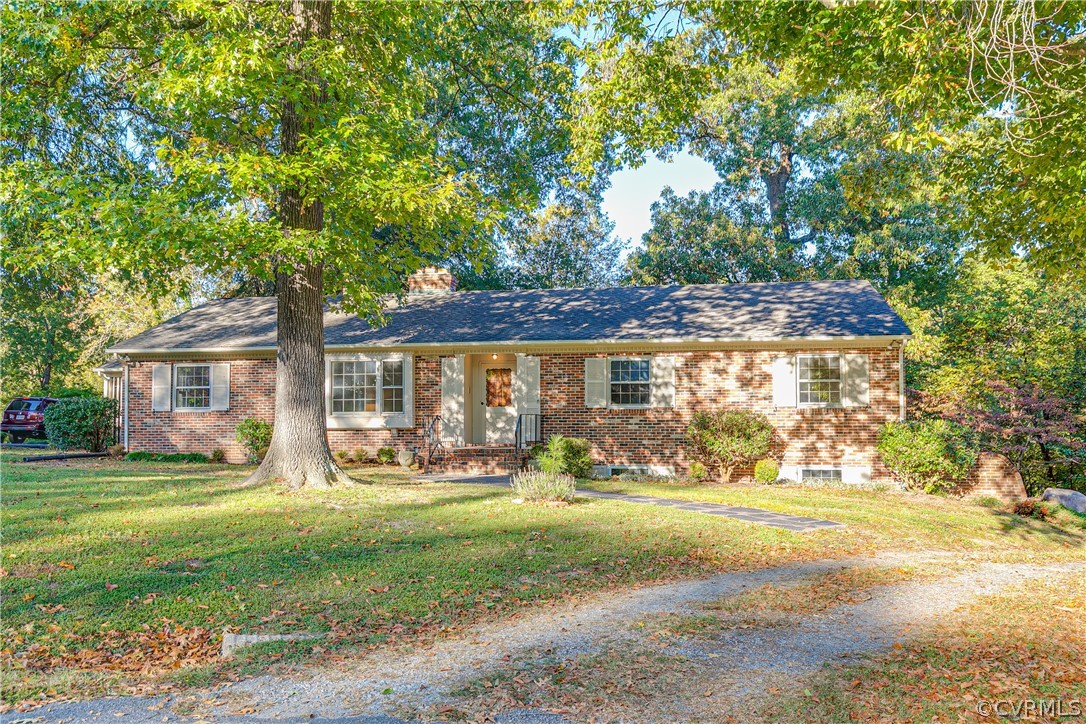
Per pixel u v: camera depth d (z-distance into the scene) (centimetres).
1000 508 1496
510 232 3170
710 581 840
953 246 3019
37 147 1509
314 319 1424
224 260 1239
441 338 1944
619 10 1307
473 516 1145
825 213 3147
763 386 1797
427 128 1939
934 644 627
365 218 1279
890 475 1728
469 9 1761
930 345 2392
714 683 536
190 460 1947
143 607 691
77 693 518
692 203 3334
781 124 3172
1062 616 721
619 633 646
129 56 1510
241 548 904
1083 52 830
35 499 1182
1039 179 1109
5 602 693
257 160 1111
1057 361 1919
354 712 486
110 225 1055
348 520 1084
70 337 3916
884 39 872
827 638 641
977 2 784
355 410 1989
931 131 889
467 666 566
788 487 1658
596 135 1414
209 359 2038
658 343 1827
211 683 536
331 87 1274
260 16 1311
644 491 1509
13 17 1189
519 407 1908
